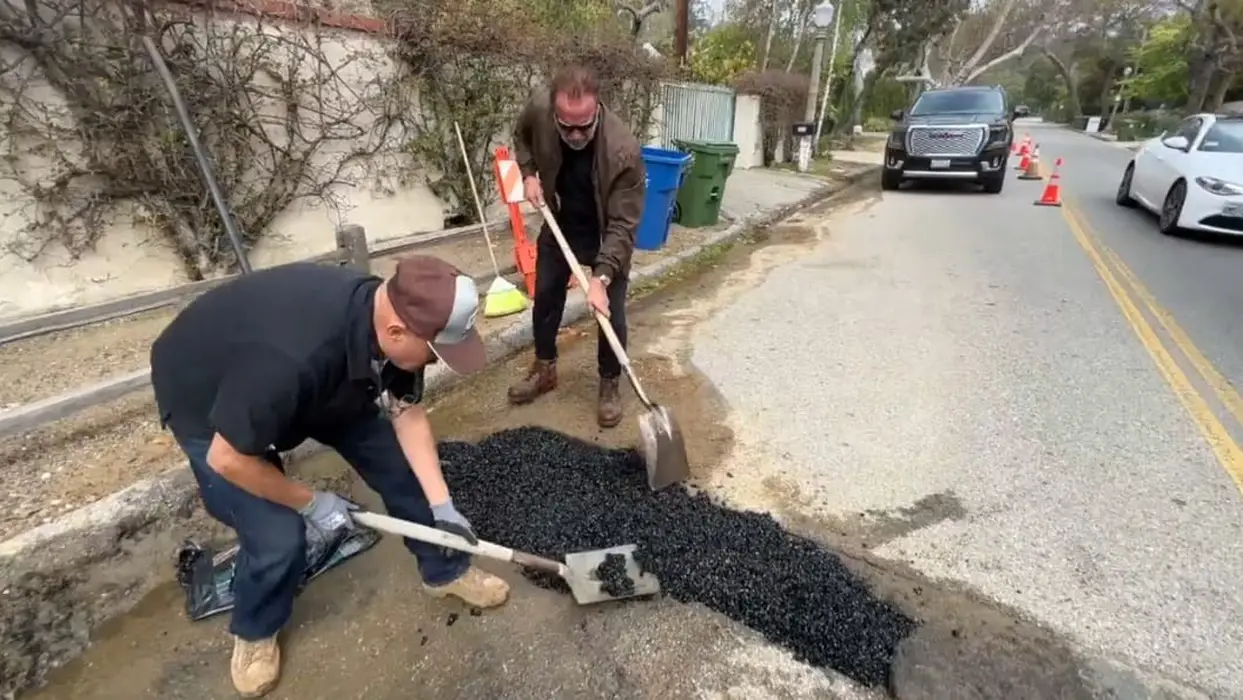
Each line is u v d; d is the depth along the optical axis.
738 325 4.91
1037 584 2.35
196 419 1.70
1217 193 7.20
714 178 7.65
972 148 11.06
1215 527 2.65
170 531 2.55
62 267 4.11
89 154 4.06
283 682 1.99
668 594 2.31
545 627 2.18
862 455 3.17
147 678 2.02
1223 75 29.50
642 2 14.92
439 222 6.64
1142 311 5.14
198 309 1.64
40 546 2.24
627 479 2.95
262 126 4.92
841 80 22.59
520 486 2.87
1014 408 3.61
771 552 2.48
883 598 2.29
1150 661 2.04
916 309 5.23
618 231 3.05
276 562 1.81
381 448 2.07
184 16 4.33
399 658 2.07
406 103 6.01
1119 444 3.25
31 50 3.77
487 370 4.08
